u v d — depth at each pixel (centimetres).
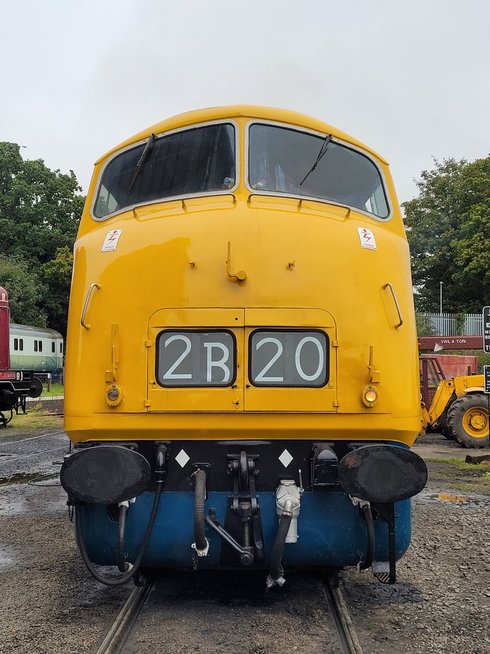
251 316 392
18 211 4825
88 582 498
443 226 4094
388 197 495
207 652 365
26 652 368
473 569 524
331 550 405
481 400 1379
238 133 455
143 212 449
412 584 487
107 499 370
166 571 503
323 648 371
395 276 423
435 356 1800
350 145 489
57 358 4056
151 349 393
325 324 395
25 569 537
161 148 474
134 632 393
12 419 2108
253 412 387
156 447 401
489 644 379
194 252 401
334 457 386
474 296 4003
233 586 471
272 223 409
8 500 841
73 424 396
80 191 5200
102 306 403
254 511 387
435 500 813
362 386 393
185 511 402
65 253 4638
